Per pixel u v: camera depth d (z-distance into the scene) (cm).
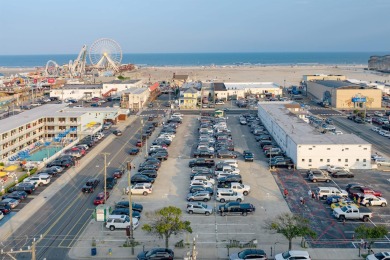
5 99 17600
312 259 4631
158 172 8012
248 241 5069
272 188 7025
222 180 7212
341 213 5669
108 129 12156
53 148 9850
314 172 7538
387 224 5559
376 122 12788
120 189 7050
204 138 10444
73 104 17012
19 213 6019
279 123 10181
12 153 9031
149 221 5688
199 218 5816
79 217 5875
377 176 7706
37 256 4747
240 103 16762
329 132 10912
